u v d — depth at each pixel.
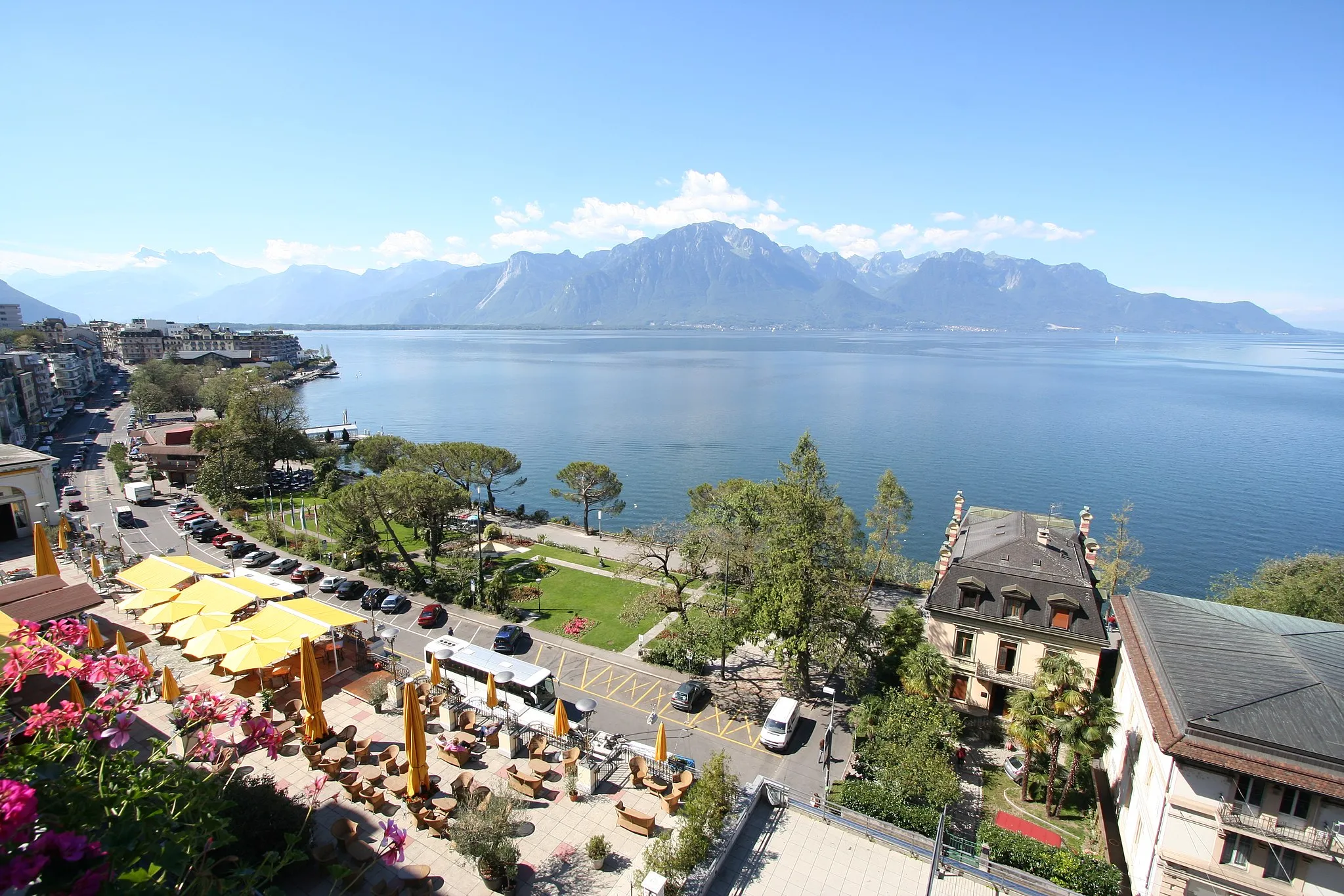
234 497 83.81
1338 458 151.50
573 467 82.62
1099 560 72.44
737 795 31.22
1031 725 34.78
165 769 14.51
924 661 40.19
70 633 15.83
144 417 156.25
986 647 42.81
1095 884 27.73
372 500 60.75
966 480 130.00
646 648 50.09
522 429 181.75
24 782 11.49
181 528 78.00
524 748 36.09
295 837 16.05
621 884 27.02
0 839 8.73
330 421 193.62
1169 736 26.36
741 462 144.12
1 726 13.34
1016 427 186.75
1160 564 90.88
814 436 172.00
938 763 33.16
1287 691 26.50
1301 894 24.89
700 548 53.34
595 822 30.77
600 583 64.00
